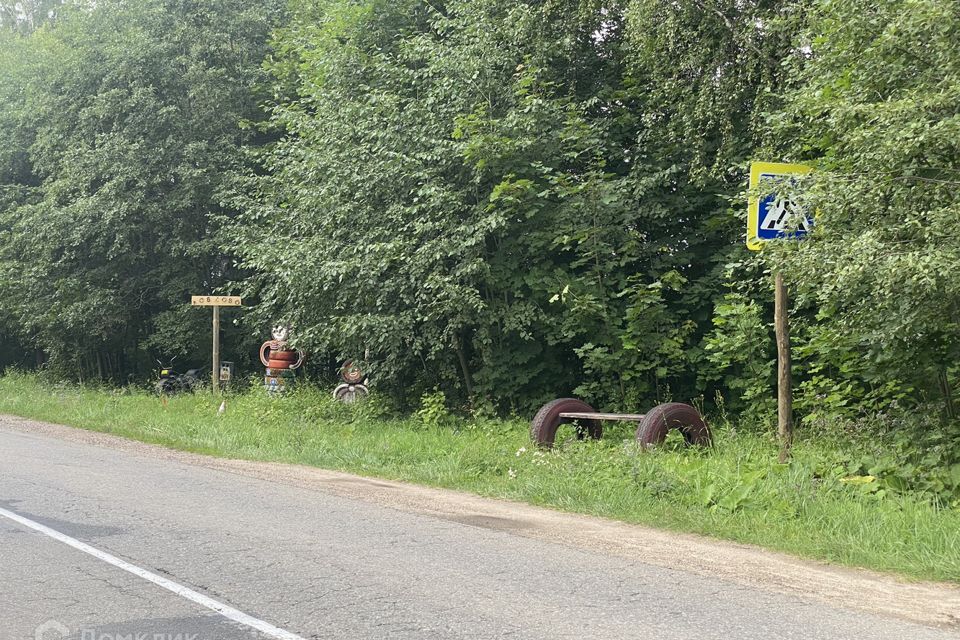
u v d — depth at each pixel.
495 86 17.78
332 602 5.71
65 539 7.47
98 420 18.25
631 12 15.41
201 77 26.70
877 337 10.31
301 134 20.45
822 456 10.71
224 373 26.73
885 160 8.99
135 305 29.25
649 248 17.56
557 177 17.02
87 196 27.30
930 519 8.01
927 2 8.84
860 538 7.63
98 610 5.51
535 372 18.17
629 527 8.50
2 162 33.47
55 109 28.88
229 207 26.83
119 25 28.30
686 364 17.59
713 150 16.66
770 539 7.80
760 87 14.91
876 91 10.09
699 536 8.12
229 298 21.56
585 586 6.18
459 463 12.01
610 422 16.62
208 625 5.22
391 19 21.53
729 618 5.46
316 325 18.72
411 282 17.16
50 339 30.08
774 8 14.95
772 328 16.92
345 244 18.47
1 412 21.42
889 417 11.97
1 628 5.13
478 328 17.92
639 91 17.70
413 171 17.73
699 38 15.49
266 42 27.55
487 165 17.16
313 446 14.25
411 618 5.39
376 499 9.82
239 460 13.25
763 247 10.09
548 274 17.59
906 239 9.27
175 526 8.07
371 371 18.75
